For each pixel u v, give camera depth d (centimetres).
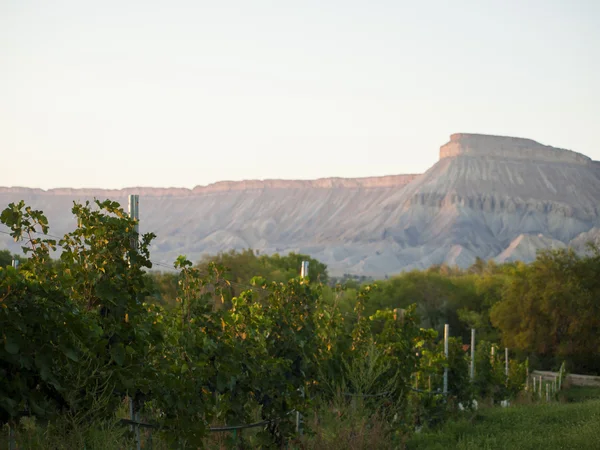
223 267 1278
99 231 956
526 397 4431
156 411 1077
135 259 977
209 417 1152
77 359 848
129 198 1020
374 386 1800
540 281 7188
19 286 834
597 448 1568
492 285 10194
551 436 1788
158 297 1009
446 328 2678
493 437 1834
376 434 1559
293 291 1501
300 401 1412
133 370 937
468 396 2770
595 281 7094
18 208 941
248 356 1294
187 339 1109
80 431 852
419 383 2605
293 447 1398
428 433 2098
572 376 6062
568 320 6962
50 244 960
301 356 1477
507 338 7306
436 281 10462
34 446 838
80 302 958
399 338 2003
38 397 848
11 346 810
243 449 1306
